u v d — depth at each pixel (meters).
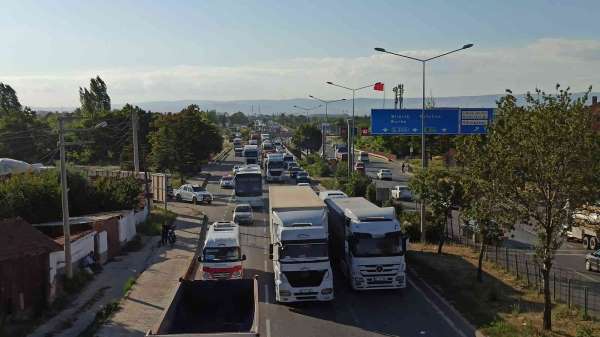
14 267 20.64
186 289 15.45
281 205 24.14
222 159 108.56
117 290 24.52
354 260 22.81
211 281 15.54
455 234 36.12
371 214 23.83
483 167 18.02
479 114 46.97
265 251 32.06
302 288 21.38
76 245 26.55
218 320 15.31
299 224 22.39
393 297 22.84
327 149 128.75
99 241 29.16
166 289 24.28
